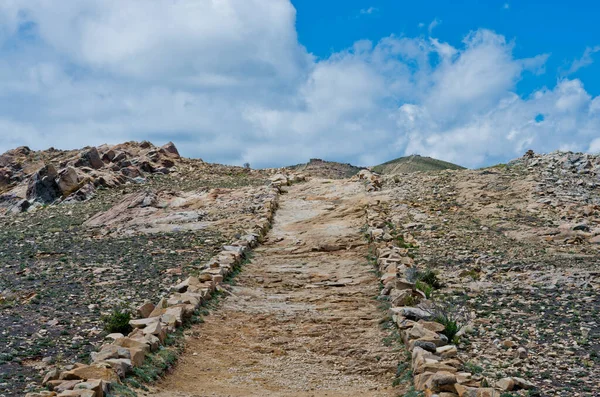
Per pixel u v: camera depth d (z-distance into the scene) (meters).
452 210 30.12
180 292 19.14
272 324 17.52
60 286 19.91
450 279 20.14
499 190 32.56
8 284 20.36
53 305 17.53
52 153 55.22
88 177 42.75
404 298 17.48
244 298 19.94
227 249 24.78
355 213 31.69
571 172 34.78
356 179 40.09
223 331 16.86
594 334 14.29
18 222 35.56
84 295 18.72
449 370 11.68
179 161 52.16
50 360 12.77
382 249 23.66
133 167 46.47
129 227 31.36
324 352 15.38
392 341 15.34
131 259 24.22
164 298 18.39
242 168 51.09
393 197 33.53
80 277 21.22
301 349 15.65
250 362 14.74
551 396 10.99
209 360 14.68
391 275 20.09
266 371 14.16
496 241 24.91
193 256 24.66
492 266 21.33
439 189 34.06
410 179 37.44
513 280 19.72
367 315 17.88
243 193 37.03
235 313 18.42
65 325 15.59
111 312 16.86
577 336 14.31
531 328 15.02
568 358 12.97
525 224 26.84
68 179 41.94
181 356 14.55
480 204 30.61
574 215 27.31
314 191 37.72
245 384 13.25
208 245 26.62
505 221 27.47
